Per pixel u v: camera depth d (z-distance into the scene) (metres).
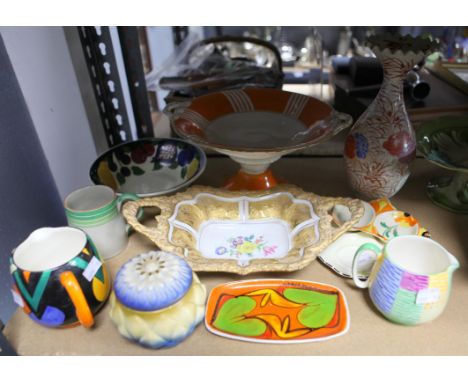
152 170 0.87
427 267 0.55
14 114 0.73
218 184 0.90
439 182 0.83
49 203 0.85
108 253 0.66
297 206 0.69
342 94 1.07
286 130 0.74
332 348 0.53
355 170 0.74
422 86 0.98
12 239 0.75
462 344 0.54
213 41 1.23
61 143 0.88
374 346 0.54
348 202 0.66
